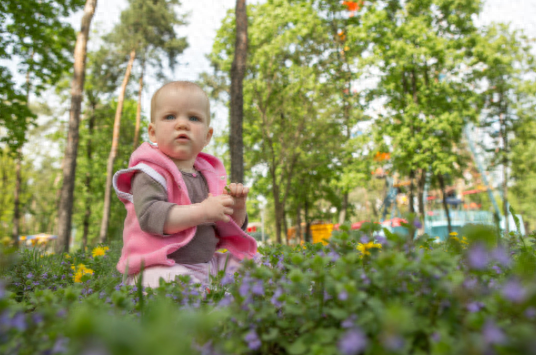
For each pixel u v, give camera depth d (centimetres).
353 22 2347
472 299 118
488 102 2455
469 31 2267
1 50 1306
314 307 127
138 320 138
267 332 124
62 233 1268
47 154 3472
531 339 75
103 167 3031
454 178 2523
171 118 284
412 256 132
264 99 2075
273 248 262
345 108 2200
